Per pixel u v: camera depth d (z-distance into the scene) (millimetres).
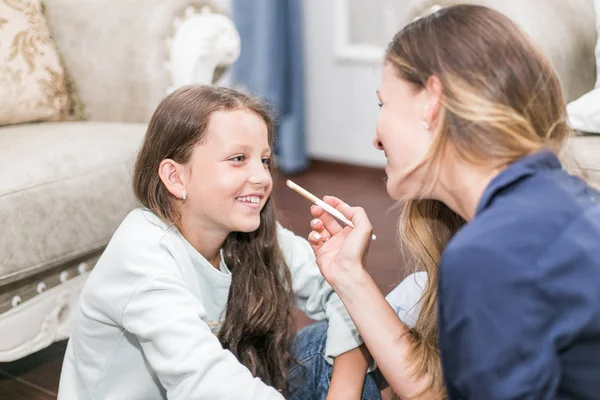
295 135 3188
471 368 722
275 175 1240
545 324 696
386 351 1004
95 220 1555
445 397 984
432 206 1042
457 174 833
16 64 1731
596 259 699
